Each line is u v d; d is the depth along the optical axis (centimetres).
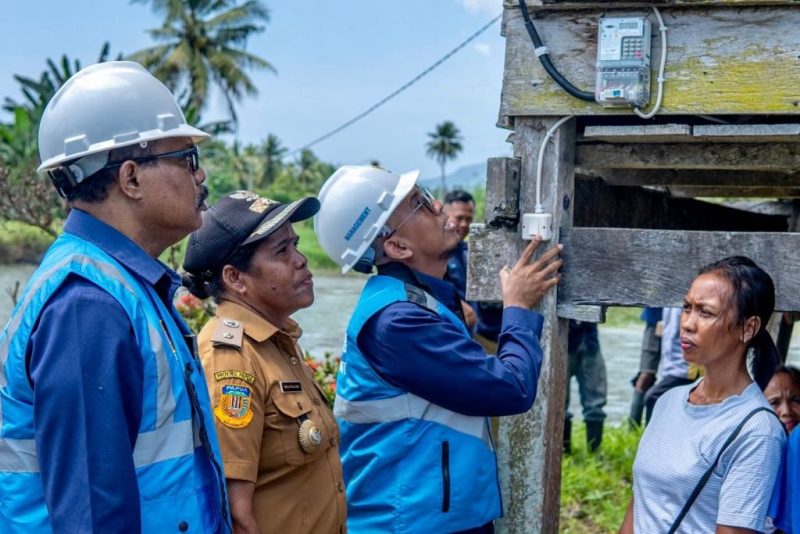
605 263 296
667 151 313
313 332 1611
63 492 182
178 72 4644
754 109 274
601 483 621
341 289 2694
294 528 254
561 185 301
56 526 182
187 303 631
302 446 255
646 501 258
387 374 271
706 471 244
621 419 932
